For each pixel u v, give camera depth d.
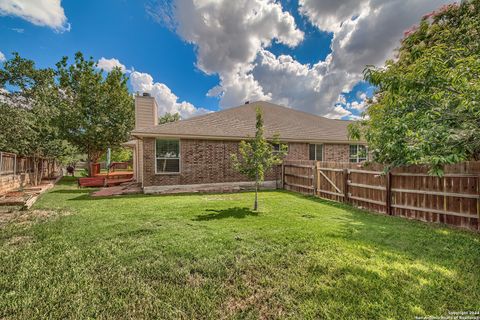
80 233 4.49
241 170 6.78
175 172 10.55
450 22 6.30
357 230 4.58
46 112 11.35
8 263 3.27
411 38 6.68
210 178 11.11
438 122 4.43
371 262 3.18
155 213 6.10
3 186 9.55
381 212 6.35
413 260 3.24
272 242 3.93
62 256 3.48
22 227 4.89
